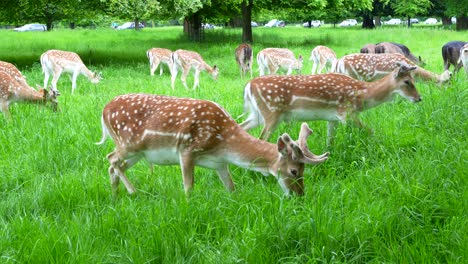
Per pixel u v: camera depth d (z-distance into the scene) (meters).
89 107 9.08
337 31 33.53
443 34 26.67
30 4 18.47
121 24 65.19
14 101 8.83
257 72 16.88
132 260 3.87
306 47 22.84
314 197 4.66
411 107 7.56
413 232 4.17
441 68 14.40
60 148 6.46
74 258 3.83
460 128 6.45
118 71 16.02
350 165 5.73
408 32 27.81
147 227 4.29
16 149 6.75
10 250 4.09
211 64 18.03
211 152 4.99
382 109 7.61
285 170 4.67
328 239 4.04
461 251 3.86
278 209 4.46
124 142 5.25
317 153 6.15
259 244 4.02
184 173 5.00
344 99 6.49
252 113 6.77
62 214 4.78
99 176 5.70
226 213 4.66
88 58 19.44
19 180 5.91
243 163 4.95
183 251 4.04
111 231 4.33
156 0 17.80
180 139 4.96
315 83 6.47
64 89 12.93
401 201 4.70
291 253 4.01
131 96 5.36
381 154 6.03
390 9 42.81
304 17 43.78
